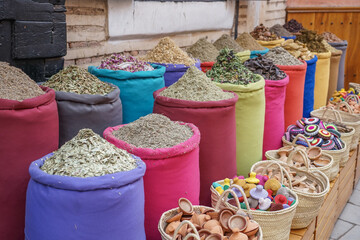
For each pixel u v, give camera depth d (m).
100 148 1.80
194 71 2.78
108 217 1.68
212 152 2.64
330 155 3.23
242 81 3.11
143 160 2.07
